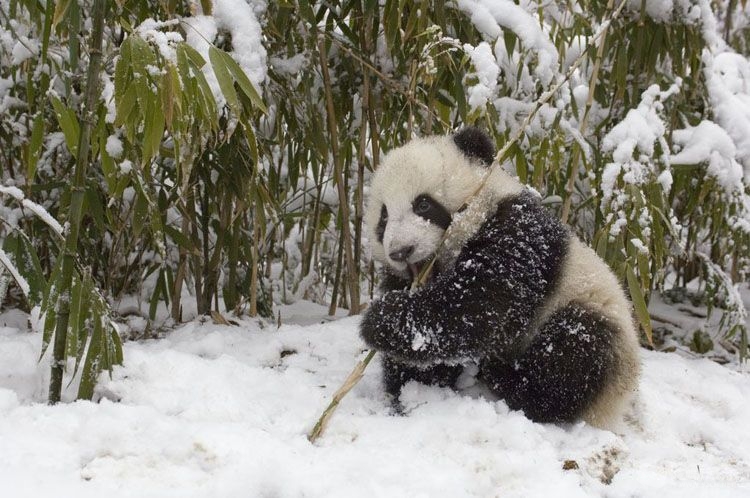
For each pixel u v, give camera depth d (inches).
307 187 274.5
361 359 187.8
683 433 170.6
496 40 212.7
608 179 209.2
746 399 196.2
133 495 101.9
